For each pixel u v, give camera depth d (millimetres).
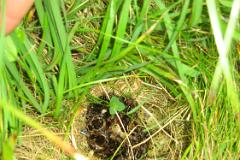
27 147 261
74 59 265
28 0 207
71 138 271
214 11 184
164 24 242
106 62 234
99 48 258
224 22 230
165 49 228
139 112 287
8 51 216
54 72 256
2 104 164
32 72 235
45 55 258
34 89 258
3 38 167
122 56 232
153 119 287
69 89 239
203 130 258
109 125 282
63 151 267
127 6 215
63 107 266
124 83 285
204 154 260
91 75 245
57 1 217
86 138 281
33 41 254
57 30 223
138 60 253
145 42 245
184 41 260
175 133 280
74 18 253
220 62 195
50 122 266
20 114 156
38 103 257
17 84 238
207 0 183
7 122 217
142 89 286
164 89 278
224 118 258
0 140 211
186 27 236
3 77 214
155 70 237
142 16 226
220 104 255
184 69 248
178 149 281
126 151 282
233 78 246
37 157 262
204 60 259
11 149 150
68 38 230
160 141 286
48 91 237
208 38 259
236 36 207
